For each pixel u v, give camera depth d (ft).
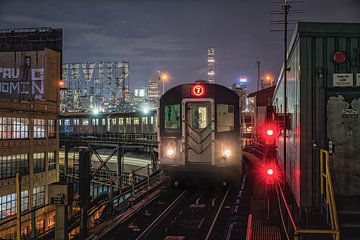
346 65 29.96
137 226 40.09
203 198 51.47
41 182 109.40
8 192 95.45
